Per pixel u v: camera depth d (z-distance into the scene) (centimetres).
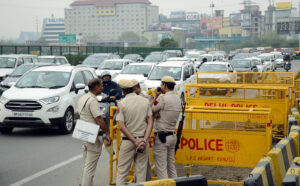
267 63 4141
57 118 1209
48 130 1329
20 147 1076
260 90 1155
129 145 633
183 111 702
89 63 3192
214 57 4081
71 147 1077
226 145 738
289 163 716
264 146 720
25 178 805
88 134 676
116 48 5956
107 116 1082
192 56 4700
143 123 636
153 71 1967
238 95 1177
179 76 1917
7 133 1269
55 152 1020
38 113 1185
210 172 772
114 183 755
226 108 773
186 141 755
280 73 1336
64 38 11969
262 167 568
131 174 780
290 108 1223
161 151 668
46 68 1352
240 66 3139
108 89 1120
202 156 750
